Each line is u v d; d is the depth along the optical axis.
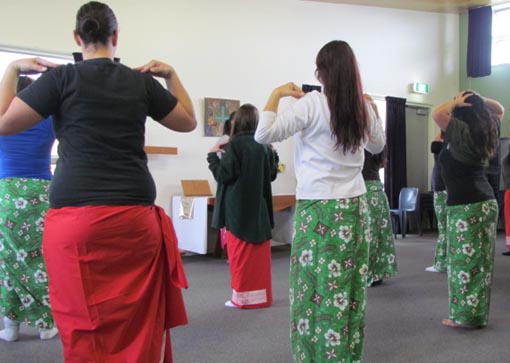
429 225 7.84
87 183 1.30
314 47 6.61
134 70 1.44
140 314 1.39
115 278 1.34
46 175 2.39
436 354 2.30
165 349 1.52
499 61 7.95
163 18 5.33
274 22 6.20
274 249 5.87
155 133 5.27
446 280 3.97
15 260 2.36
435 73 8.11
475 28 8.02
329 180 1.61
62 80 1.31
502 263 4.77
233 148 3.04
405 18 7.70
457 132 2.53
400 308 3.12
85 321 1.30
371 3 7.11
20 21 4.53
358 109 1.60
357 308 1.63
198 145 5.57
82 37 1.40
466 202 2.59
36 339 2.52
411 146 7.92
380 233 3.67
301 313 1.64
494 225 2.65
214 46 5.70
